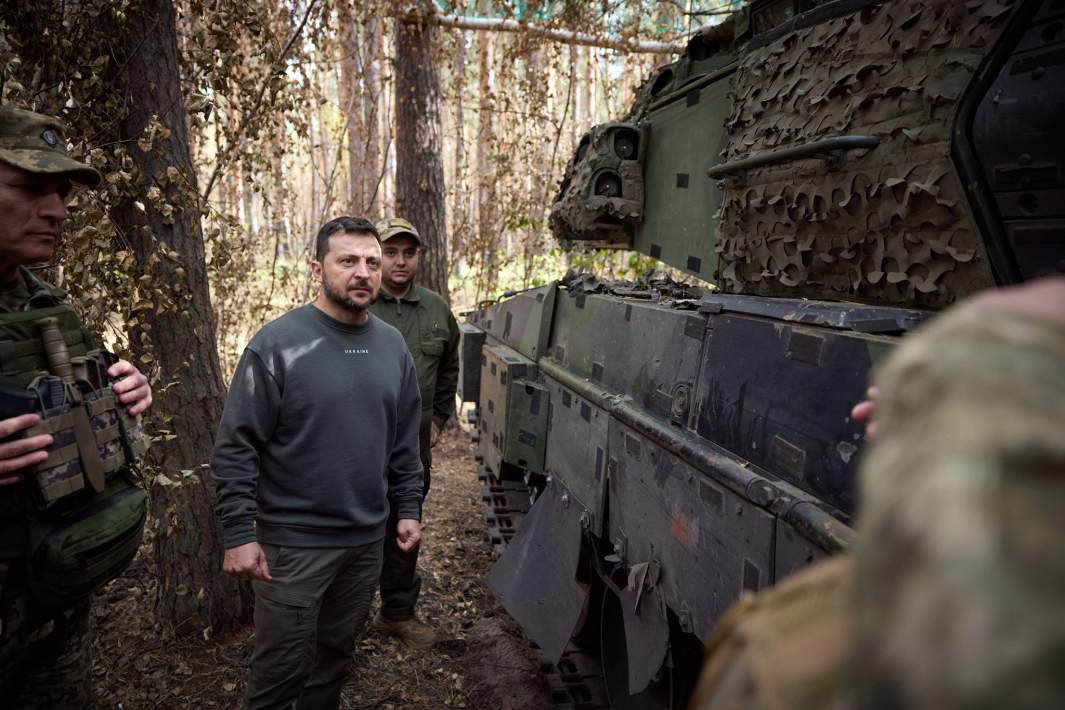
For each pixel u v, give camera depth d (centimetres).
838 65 246
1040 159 185
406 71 850
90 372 212
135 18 339
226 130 406
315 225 1477
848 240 241
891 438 47
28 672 224
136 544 222
